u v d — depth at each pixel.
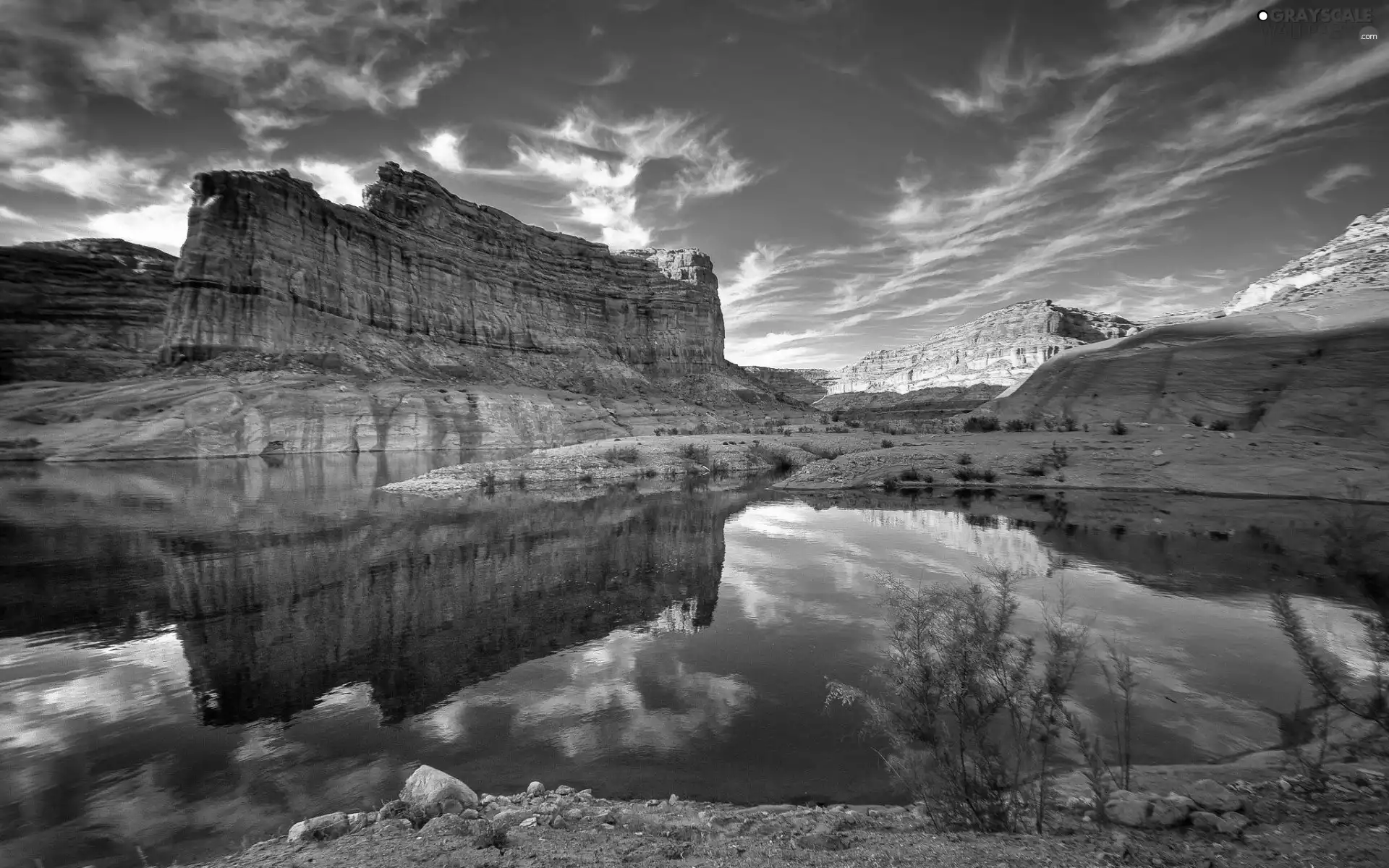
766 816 6.73
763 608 16.45
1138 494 42.03
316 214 126.12
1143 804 5.79
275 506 36.59
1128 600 16.36
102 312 142.25
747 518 33.41
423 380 121.38
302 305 117.19
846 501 41.16
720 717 9.86
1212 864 4.43
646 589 18.39
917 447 60.00
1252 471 43.09
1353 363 60.12
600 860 5.23
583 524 31.19
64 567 20.80
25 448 75.44
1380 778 6.54
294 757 8.63
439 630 14.55
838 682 11.27
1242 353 71.19
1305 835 4.97
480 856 5.36
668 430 119.56
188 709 10.29
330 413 93.94
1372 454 44.09
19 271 138.25
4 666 12.20
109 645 13.43
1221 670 11.44
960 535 27.41
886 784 7.71
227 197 111.69
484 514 34.22
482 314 166.12
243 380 96.69
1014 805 6.00
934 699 6.39
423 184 177.38
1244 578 18.80
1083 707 9.88
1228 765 7.79
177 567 20.83
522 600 17.11
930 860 4.79
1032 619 14.68
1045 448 54.44
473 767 8.34
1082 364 87.62
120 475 56.03
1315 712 9.53
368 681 11.50
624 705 10.36
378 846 5.72
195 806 7.32
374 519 31.83
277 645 13.46
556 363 177.00
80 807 7.28
